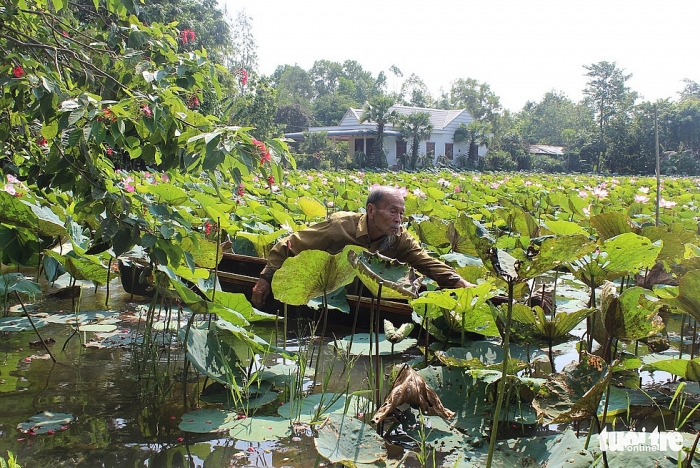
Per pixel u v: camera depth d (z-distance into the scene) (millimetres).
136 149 4117
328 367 4113
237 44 51688
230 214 7516
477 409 3254
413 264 4383
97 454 2832
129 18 4605
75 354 4223
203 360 3496
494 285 3518
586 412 2697
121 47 4590
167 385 3695
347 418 2898
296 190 12656
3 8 4238
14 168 5531
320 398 3514
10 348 4316
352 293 5215
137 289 5906
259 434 3002
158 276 4027
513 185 18438
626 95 66750
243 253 6824
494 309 3316
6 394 3500
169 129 3691
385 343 4484
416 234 6219
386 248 4332
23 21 4465
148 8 10312
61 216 5465
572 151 62062
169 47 4375
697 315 2756
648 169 53375
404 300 5059
